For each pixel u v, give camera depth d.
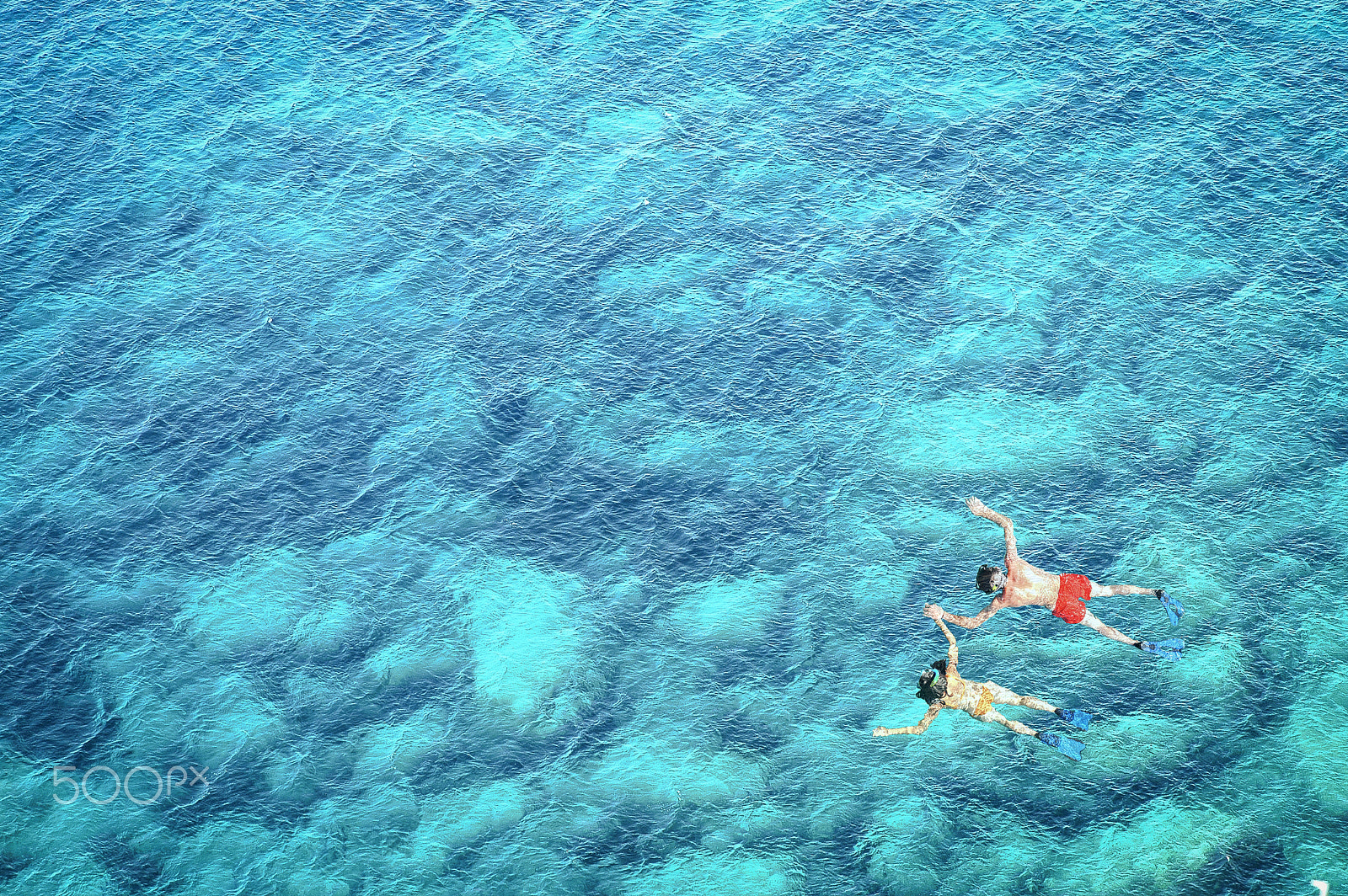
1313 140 55.00
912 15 64.12
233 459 45.97
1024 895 33.34
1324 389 45.50
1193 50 60.28
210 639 40.62
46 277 52.41
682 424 46.53
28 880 34.84
